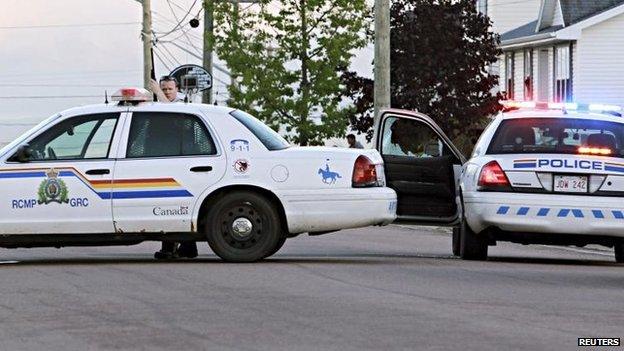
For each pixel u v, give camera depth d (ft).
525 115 127.65
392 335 73.97
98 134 115.34
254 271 107.34
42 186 113.91
